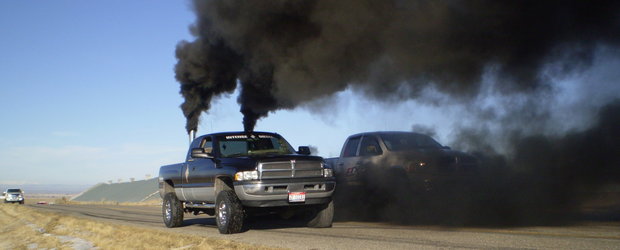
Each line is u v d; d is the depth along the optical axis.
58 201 55.12
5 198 53.06
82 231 12.22
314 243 7.44
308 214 10.14
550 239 6.86
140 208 26.11
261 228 10.08
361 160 12.08
